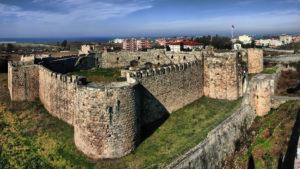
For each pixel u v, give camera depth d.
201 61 61.31
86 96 40.53
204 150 42.66
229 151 48.56
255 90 57.78
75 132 43.62
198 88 60.78
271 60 106.31
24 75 61.53
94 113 40.28
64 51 131.12
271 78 61.41
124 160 40.25
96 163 40.16
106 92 39.69
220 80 60.28
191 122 50.25
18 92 61.62
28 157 43.34
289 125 51.09
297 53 139.12
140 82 47.69
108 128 40.09
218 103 58.62
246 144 50.81
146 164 38.88
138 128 43.12
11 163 42.16
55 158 42.34
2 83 71.31
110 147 40.38
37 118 54.44
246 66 67.56
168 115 53.06
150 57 84.44
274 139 49.09
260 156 46.72
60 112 52.25
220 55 60.50
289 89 71.00
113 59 85.12
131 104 41.28
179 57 79.81
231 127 49.97
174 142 43.62
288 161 41.25
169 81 53.09
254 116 57.47
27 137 48.34
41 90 60.88
